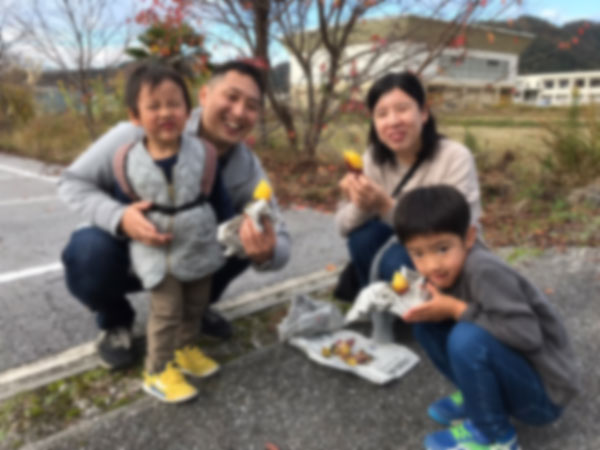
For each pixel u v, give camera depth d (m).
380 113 2.05
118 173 1.79
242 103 1.93
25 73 11.58
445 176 2.10
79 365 2.07
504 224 3.88
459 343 1.40
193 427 1.68
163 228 1.75
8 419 1.76
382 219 2.16
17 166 8.20
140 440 1.62
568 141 4.72
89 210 1.85
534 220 3.92
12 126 11.16
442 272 1.49
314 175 5.67
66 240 3.93
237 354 2.16
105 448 1.59
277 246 1.94
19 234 4.12
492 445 1.47
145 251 1.77
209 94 1.97
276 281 2.95
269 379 1.95
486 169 5.09
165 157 1.75
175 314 1.81
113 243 1.89
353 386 1.90
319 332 2.21
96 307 2.02
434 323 1.63
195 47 6.03
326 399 1.82
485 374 1.38
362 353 2.03
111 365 2.01
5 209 5.01
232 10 5.31
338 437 1.63
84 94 8.14
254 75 1.97
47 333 2.34
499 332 1.36
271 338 2.28
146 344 2.22
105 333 2.12
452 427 1.58
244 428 1.68
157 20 5.76
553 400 1.43
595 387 1.84
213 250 1.85
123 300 2.12
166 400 1.79
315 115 5.85
